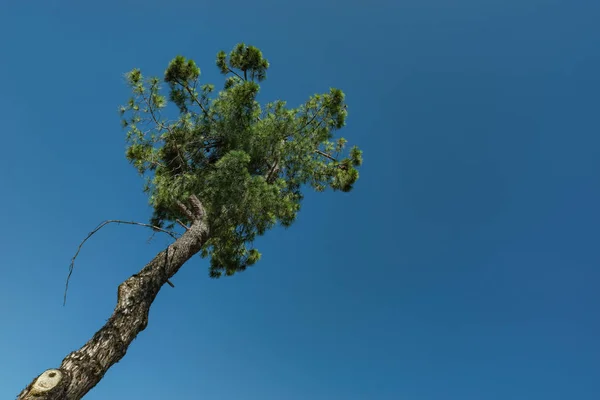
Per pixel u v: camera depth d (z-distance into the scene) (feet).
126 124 26.02
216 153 28.50
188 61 28.37
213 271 34.14
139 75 25.76
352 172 36.29
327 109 31.50
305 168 31.81
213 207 23.88
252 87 26.68
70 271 16.70
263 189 23.80
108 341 15.06
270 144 28.35
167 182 24.29
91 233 17.67
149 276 18.40
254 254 34.06
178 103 28.73
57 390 12.57
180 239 21.36
